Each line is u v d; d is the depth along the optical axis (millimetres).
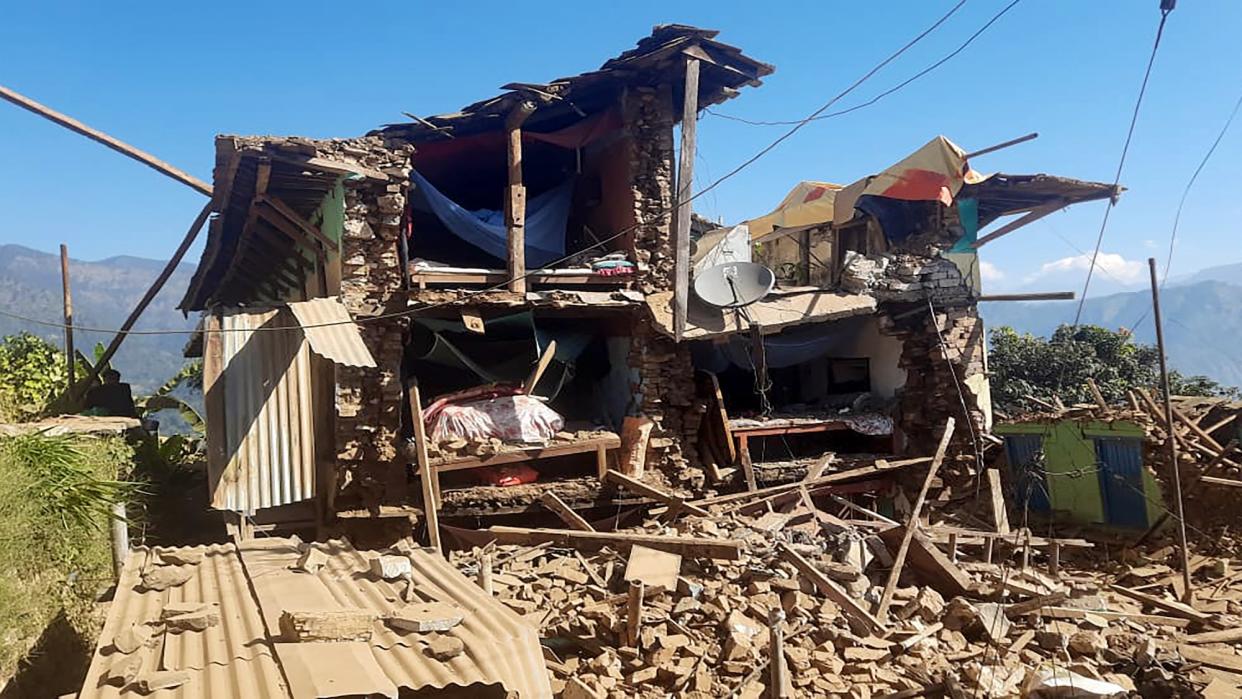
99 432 10008
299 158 10984
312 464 10992
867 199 15812
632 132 13703
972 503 15102
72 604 6793
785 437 16500
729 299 13555
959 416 15305
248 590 5207
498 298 12523
